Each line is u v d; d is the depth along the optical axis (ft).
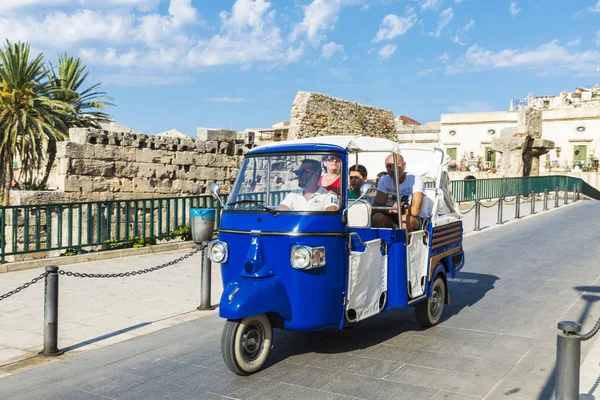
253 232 19.57
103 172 56.54
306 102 78.69
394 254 22.11
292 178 20.27
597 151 174.50
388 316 27.07
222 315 18.10
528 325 25.26
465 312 27.66
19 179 84.23
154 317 26.71
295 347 22.17
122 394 17.67
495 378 18.75
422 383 18.30
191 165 64.90
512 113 184.85
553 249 46.65
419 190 23.90
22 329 24.47
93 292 31.40
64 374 19.47
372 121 94.84
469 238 53.88
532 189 103.04
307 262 18.49
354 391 17.63
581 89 221.66
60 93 91.50
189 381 18.67
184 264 40.42
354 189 25.08
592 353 20.79
